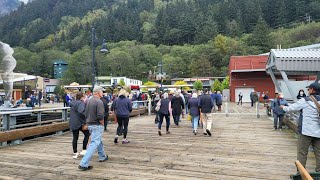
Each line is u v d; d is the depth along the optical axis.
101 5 185.25
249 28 103.69
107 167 5.99
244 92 38.69
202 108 10.06
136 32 132.75
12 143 8.62
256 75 38.28
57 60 103.12
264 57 38.09
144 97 23.17
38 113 10.00
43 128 9.88
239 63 38.94
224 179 5.18
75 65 88.12
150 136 9.97
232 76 39.25
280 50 11.64
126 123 8.52
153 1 170.50
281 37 84.25
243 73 38.81
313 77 25.81
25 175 5.50
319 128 4.74
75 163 6.35
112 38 129.38
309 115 4.78
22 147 8.18
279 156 6.93
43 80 49.59
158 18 131.12
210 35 106.62
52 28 149.25
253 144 8.45
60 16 172.62
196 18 121.81
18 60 101.88
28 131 9.12
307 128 4.77
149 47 111.56
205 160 6.55
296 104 4.89
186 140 9.13
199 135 10.17
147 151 7.48
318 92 4.86
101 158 6.44
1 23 168.38
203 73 87.75
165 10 136.00
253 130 11.49
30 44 132.38
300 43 77.62
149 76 96.06
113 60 98.12
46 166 6.12
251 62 38.50
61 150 7.75
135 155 7.04
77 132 6.84
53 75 103.50
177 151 7.49
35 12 175.50
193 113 10.28
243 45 88.00
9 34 144.62
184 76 92.62
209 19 112.62
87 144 7.13
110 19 135.25
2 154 7.26
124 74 98.38
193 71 89.44
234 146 8.16
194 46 105.06
